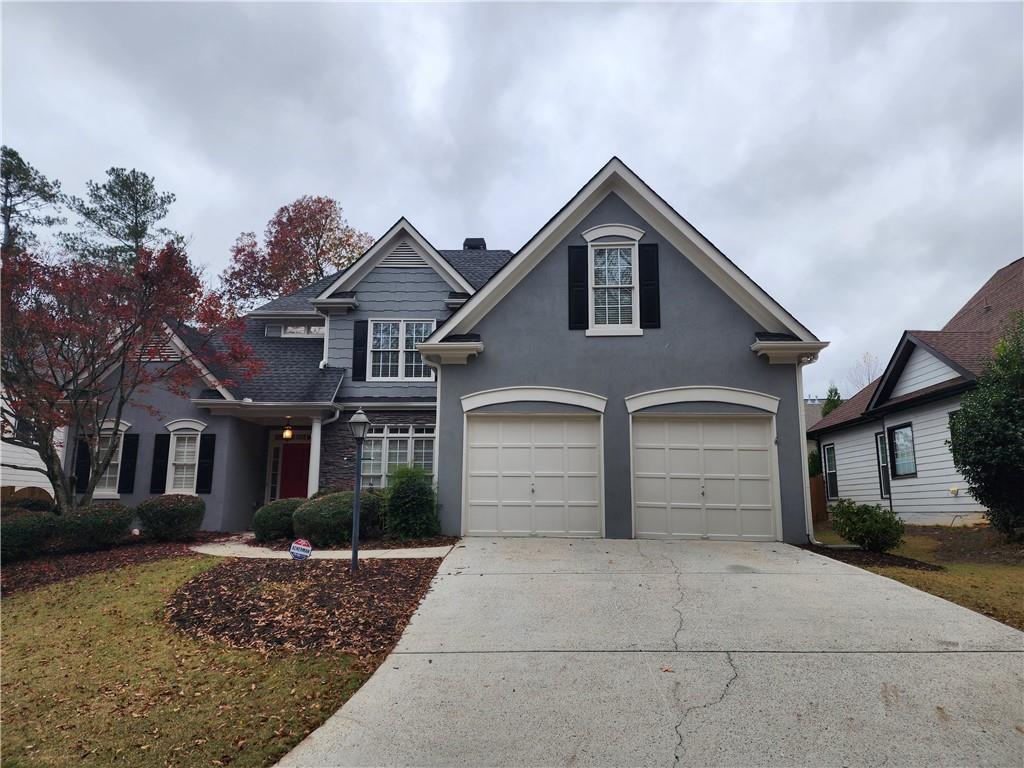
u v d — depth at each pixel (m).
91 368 13.19
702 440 12.28
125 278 13.18
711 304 12.57
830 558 10.23
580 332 12.64
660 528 12.03
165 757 4.77
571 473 12.33
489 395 12.52
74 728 5.30
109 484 15.72
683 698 5.31
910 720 4.90
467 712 5.16
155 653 6.77
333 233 34.38
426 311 17.50
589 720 4.99
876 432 19.41
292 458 17.78
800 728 4.80
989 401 11.50
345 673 6.00
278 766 4.52
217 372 15.74
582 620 7.20
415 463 16.61
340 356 17.38
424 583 8.70
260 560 10.27
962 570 9.57
